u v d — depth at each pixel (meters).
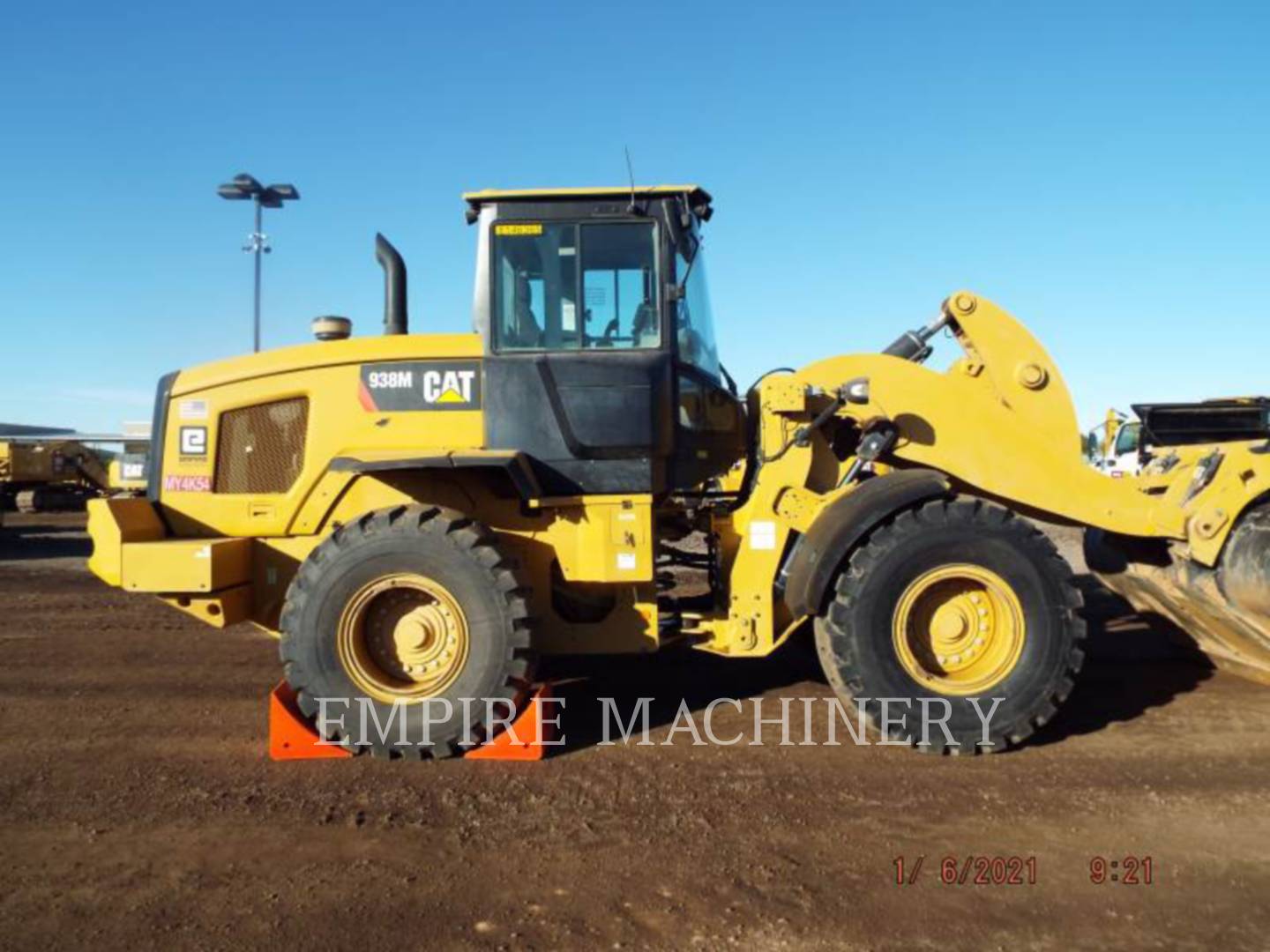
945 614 4.61
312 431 5.00
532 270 4.88
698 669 6.10
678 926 2.94
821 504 4.98
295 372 5.05
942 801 3.89
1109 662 6.08
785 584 4.88
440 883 3.24
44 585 10.24
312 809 3.88
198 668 6.21
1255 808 3.78
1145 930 2.89
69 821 3.78
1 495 19.30
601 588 5.01
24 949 2.83
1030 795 3.94
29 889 3.21
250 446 5.12
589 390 4.80
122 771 4.34
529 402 4.82
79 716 5.19
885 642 4.50
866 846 3.48
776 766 4.33
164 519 5.14
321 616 4.43
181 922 2.99
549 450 4.81
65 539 16.77
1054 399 5.24
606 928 2.93
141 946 2.85
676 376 5.00
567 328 4.86
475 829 3.68
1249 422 9.97
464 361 4.94
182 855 3.47
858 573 4.54
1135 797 3.91
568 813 3.82
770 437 5.02
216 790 4.10
